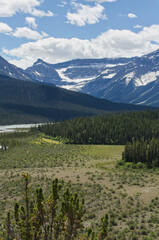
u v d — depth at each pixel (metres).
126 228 31.48
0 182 63.22
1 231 26.47
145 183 55.19
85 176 64.81
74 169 77.56
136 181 57.31
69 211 19.66
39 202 19.14
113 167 80.06
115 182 57.12
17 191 53.09
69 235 19.84
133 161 81.38
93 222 34.44
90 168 78.50
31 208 20.55
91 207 40.84
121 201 43.03
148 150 80.31
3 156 120.44
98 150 136.12
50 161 98.12
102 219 20.36
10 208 42.66
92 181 58.91
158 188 49.53
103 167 79.44
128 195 46.19
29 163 95.00
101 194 47.62
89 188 52.34
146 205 40.38
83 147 150.88
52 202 19.30
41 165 89.31
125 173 68.56
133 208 39.06
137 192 47.72
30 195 48.06
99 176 63.78
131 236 28.59
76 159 103.19
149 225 31.97
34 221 19.08
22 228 18.84
